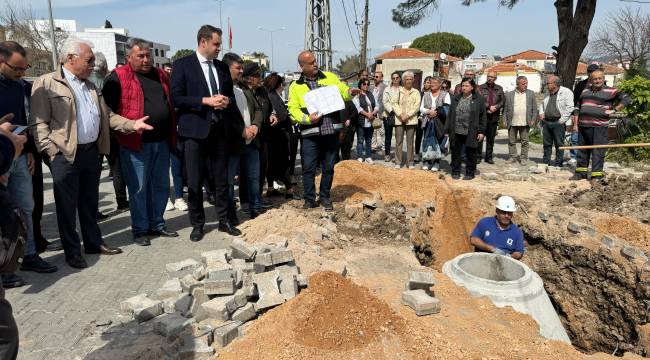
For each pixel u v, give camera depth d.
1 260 2.50
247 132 5.98
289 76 23.44
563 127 10.73
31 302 4.14
